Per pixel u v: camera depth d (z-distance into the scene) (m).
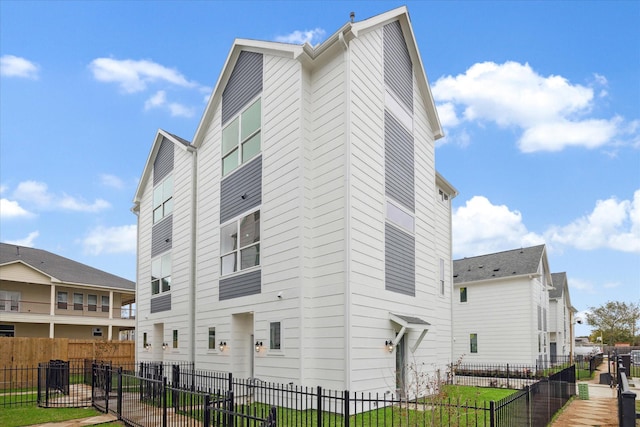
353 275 10.42
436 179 18.48
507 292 27.44
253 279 12.56
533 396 8.42
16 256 29.44
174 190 18.22
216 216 14.86
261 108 13.10
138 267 21.55
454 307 29.75
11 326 27.27
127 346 22.27
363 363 10.45
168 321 17.59
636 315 46.62
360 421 9.00
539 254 27.92
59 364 13.70
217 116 15.50
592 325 49.56
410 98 14.70
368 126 11.75
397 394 11.62
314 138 11.66
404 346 12.88
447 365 16.73
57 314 29.11
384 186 12.34
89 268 33.25
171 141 18.80
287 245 11.43
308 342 10.77
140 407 9.07
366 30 12.04
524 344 26.23
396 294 12.39
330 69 11.47
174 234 17.86
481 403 11.09
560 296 36.00
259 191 12.77
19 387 17.05
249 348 13.41
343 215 10.58
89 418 10.05
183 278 16.75
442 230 19.08
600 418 11.35
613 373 22.92
